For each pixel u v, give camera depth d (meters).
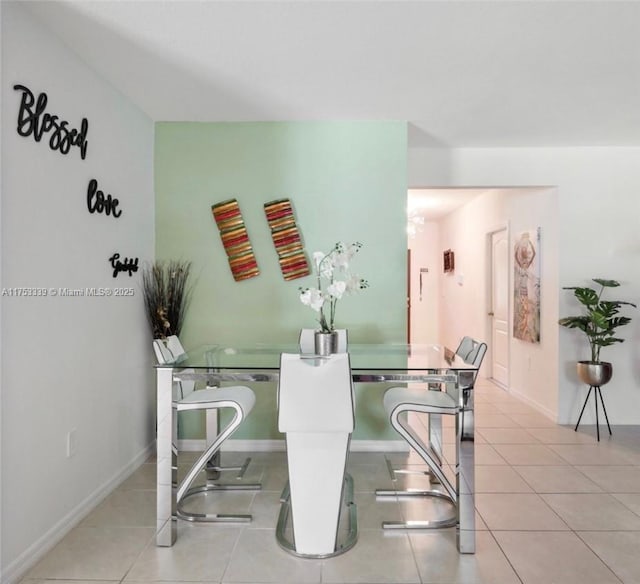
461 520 2.08
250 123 3.40
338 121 3.38
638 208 4.01
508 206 5.09
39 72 2.05
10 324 1.86
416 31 2.16
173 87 2.78
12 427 1.87
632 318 4.02
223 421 3.44
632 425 4.02
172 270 3.37
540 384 4.40
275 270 3.40
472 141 3.85
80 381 2.38
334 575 1.93
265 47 2.31
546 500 2.61
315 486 2.09
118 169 2.83
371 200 3.39
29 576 1.91
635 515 2.44
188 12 2.01
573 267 4.04
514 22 2.08
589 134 3.66
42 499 2.07
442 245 7.87
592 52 2.35
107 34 2.18
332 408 1.99
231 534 2.26
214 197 3.40
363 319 3.39
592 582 1.89
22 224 1.93
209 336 3.42
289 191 3.40
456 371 2.14
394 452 3.40
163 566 1.99
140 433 3.13
